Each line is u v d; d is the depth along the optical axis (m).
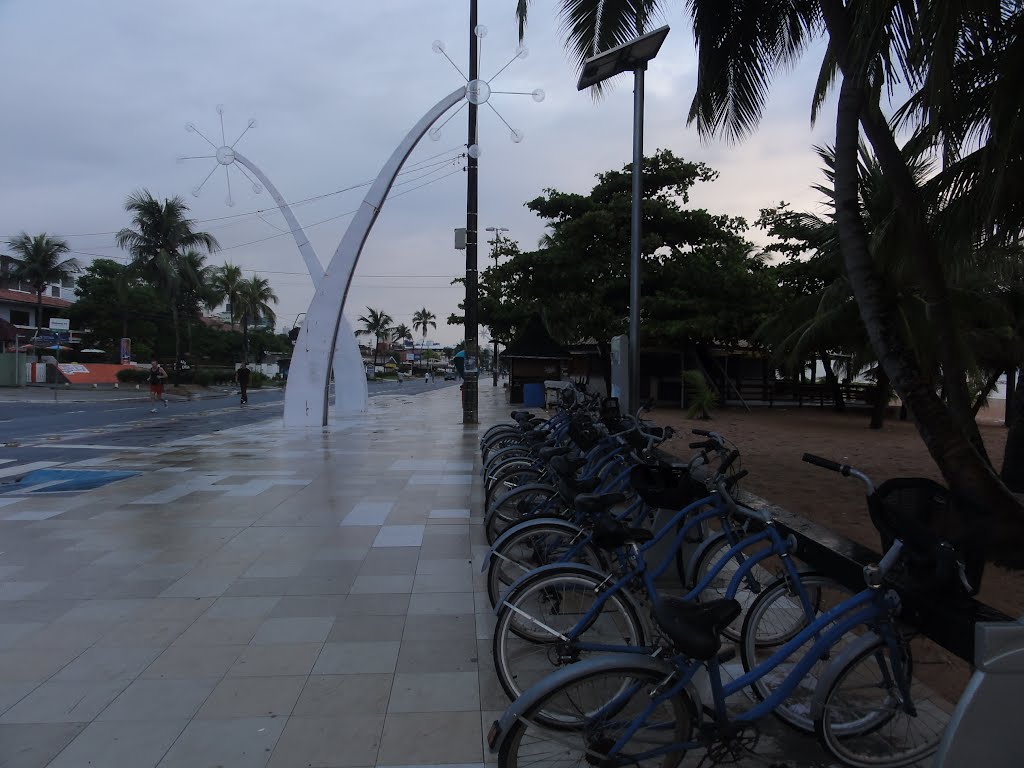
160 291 41.06
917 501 3.04
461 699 3.27
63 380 40.28
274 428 16.30
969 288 14.20
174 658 3.68
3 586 4.78
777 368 26.08
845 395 28.58
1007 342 15.95
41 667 3.57
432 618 4.25
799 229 21.23
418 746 2.88
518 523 4.06
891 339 4.67
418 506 7.36
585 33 8.13
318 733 2.97
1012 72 4.78
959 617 2.49
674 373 27.58
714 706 2.51
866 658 2.72
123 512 7.01
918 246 5.34
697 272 22.80
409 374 105.25
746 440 14.45
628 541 3.12
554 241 25.30
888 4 4.26
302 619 4.23
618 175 23.72
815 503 7.48
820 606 3.28
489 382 76.25
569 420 6.04
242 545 5.82
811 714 2.84
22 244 41.44
